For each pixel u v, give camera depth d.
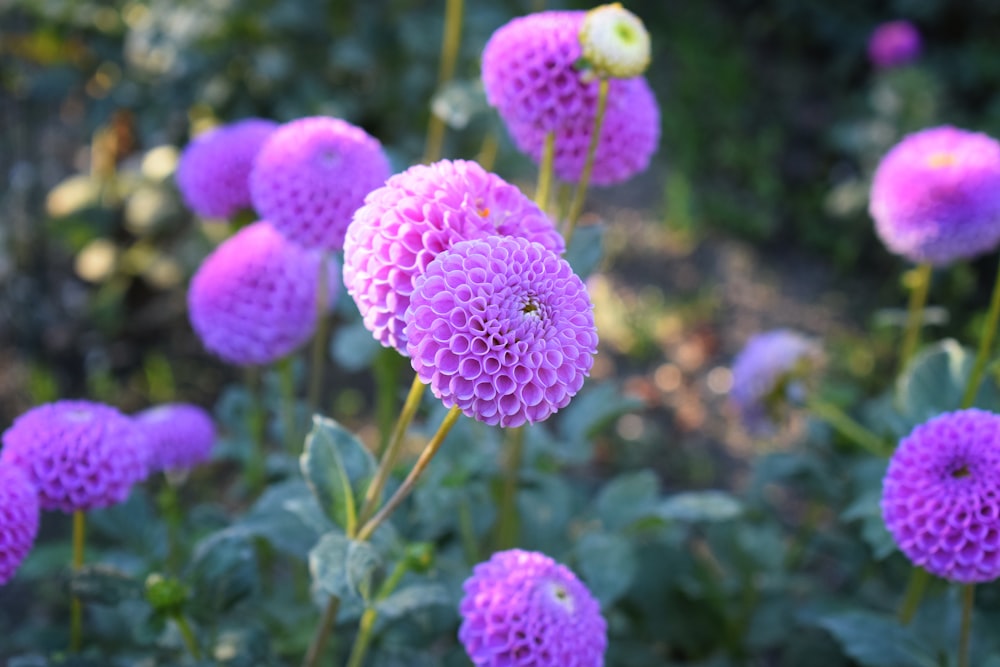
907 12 6.40
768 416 3.03
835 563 3.55
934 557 1.74
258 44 4.39
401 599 1.83
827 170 5.79
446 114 2.51
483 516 2.58
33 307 4.11
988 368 2.21
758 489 2.98
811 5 6.59
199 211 2.61
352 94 4.65
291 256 2.40
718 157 5.83
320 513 1.82
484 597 1.67
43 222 4.39
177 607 1.92
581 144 2.05
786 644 2.96
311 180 2.02
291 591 2.65
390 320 1.41
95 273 4.36
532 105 1.96
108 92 4.29
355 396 4.18
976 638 2.32
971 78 6.27
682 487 3.99
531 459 2.57
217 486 3.68
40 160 4.74
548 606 1.63
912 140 2.78
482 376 1.29
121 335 4.39
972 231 2.61
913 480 1.76
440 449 2.21
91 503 1.90
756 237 5.42
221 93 4.34
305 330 2.45
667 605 2.86
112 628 2.39
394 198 1.44
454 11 2.92
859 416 3.04
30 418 1.91
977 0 6.47
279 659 2.28
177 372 4.25
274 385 3.00
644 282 4.99
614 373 4.51
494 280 1.30
